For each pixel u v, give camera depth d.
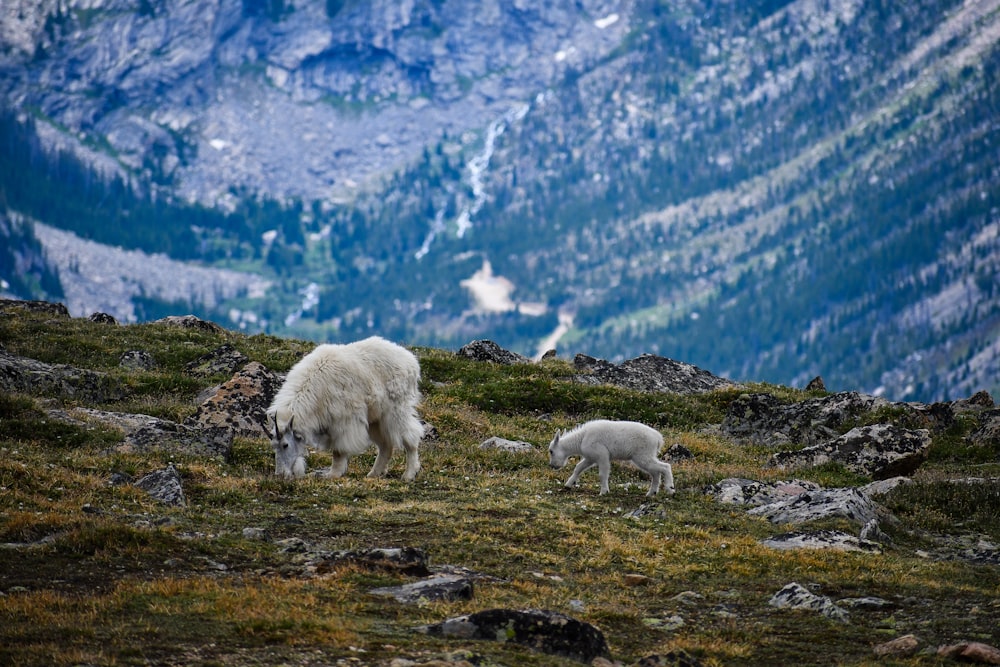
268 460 84.06
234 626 42.69
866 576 60.84
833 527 72.25
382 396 78.69
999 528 78.50
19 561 50.97
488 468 91.19
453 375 137.50
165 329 145.38
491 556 59.97
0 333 128.50
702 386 151.75
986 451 114.69
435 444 99.62
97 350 128.50
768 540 69.75
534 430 117.06
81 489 66.31
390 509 68.19
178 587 47.56
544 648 43.03
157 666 37.81
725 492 82.69
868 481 95.12
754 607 54.69
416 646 41.78
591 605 52.12
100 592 47.47
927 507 83.00
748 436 120.44
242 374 98.88
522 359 154.50
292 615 44.50
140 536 54.50
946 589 59.12
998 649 46.53
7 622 41.97
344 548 59.00
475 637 43.50
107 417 88.88
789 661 45.81
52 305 157.00
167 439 82.38
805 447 110.56
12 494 62.22
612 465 93.31
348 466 84.94
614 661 43.41
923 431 100.69
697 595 55.69
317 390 75.44
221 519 63.19
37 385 100.19
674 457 103.19
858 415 122.44
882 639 49.19
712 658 45.09
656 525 71.31
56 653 38.00
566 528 67.38
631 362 153.62
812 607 53.72
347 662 39.41
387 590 50.75
